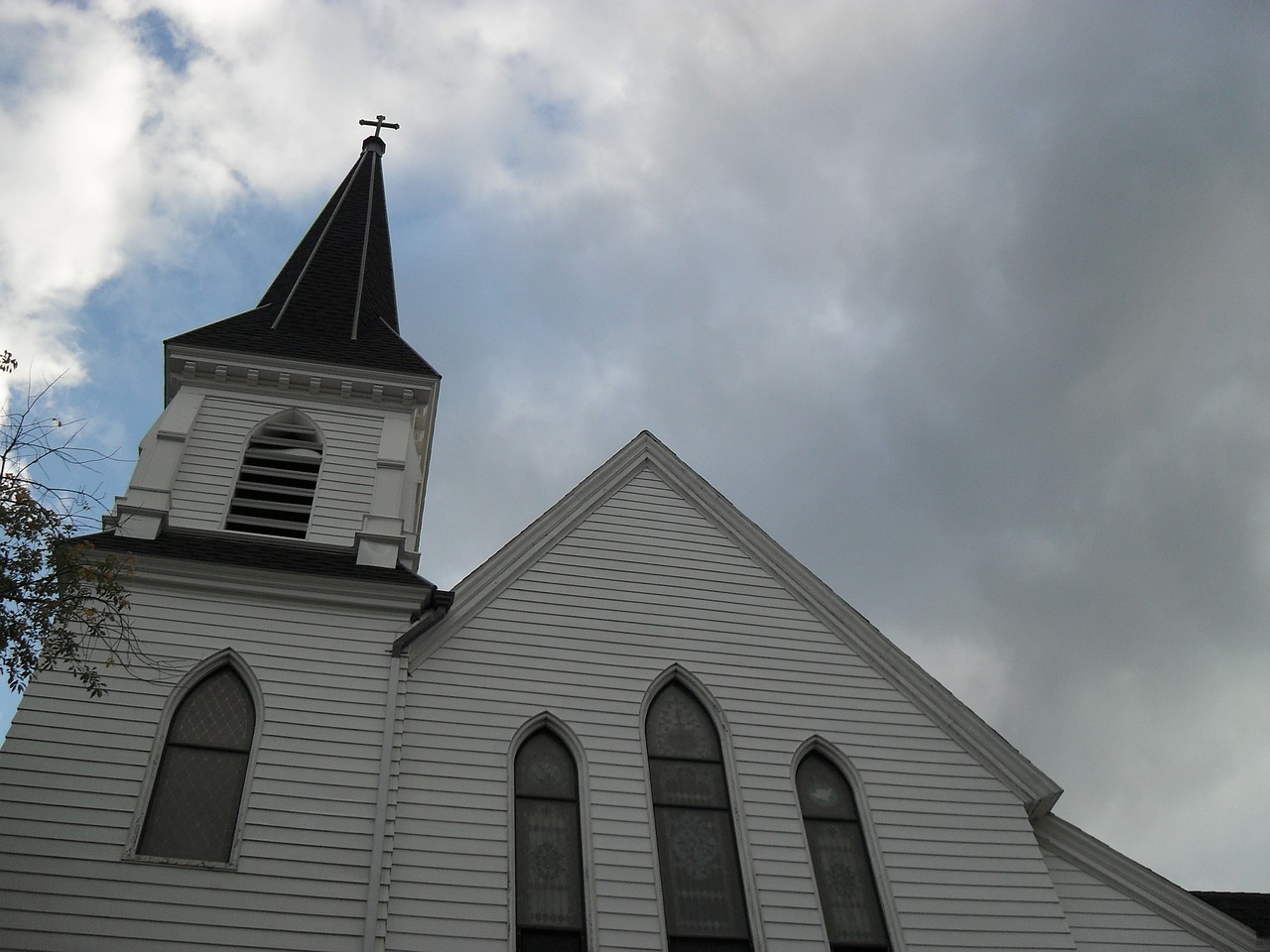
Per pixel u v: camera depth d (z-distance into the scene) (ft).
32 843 46.80
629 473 69.26
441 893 49.14
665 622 62.18
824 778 58.29
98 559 57.67
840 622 64.49
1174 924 56.65
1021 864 56.39
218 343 73.15
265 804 50.14
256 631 56.44
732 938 51.03
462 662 57.88
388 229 102.01
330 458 69.41
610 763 55.42
